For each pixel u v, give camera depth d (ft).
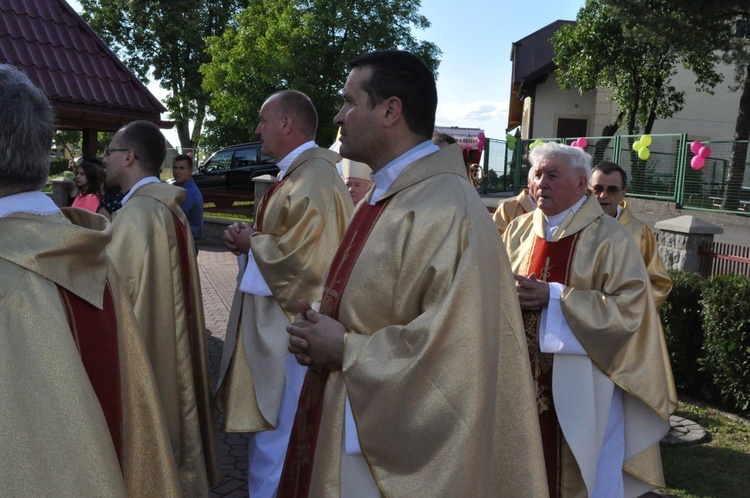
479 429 5.40
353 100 6.35
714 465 13.87
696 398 18.38
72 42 23.82
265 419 10.55
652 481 9.95
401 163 6.36
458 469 5.32
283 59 77.82
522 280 9.26
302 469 6.58
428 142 6.52
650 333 9.37
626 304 9.16
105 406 4.59
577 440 9.07
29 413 3.84
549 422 9.43
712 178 47.32
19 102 4.31
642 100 65.87
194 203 22.56
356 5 80.69
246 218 55.83
